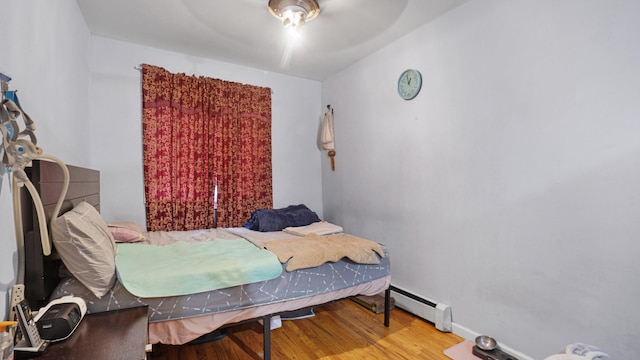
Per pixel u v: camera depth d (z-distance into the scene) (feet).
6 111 3.14
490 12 6.66
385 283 7.45
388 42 9.30
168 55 9.87
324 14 7.66
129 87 9.30
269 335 5.80
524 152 6.08
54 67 5.32
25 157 3.28
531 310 5.96
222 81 10.65
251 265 5.60
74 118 6.82
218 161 10.55
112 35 8.82
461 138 7.32
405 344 6.90
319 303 6.43
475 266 7.02
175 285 4.83
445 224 7.73
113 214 9.11
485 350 6.34
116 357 3.04
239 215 11.02
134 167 9.39
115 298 4.44
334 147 12.05
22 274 3.60
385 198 9.68
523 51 6.07
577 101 5.32
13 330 3.15
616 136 4.88
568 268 5.43
